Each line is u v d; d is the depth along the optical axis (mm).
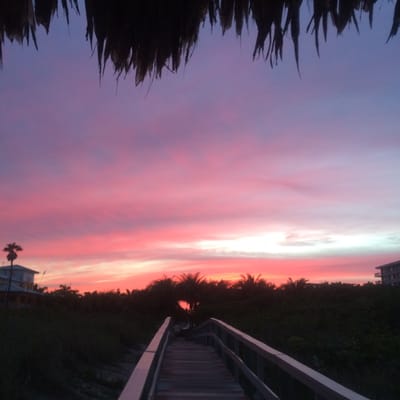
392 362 12352
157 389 9359
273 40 3520
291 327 20891
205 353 17047
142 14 3453
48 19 3451
